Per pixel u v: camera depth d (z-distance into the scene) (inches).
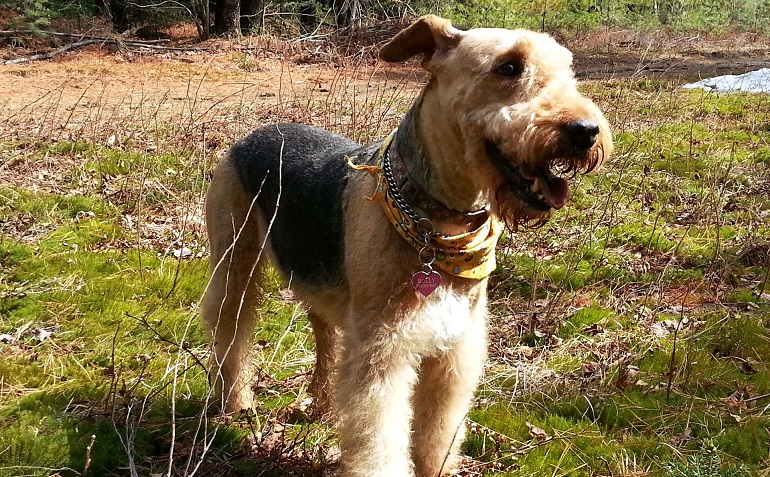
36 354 66.4
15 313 72.1
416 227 47.2
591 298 78.3
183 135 126.4
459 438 54.9
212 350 59.3
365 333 48.6
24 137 124.5
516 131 44.4
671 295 79.0
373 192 49.4
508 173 46.3
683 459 54.2
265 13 270.7
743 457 55.3
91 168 112.7
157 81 184.1
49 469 52.6
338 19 271.9
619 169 119.7
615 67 245.9
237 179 62.1
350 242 50.3
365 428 47.8
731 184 114.8
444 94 47.6
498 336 71.8
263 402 63.0
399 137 49.4
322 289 54.4
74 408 59.7
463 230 48.7
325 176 55.3
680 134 145.5
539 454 56.5
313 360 68.4
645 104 171.6
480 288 51.6
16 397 60.8
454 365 52.5
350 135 113.0
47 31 230.2
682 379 64.3
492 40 46.8
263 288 65.4
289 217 56.7
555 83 46.4
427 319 48.1
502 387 64.4
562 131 44.1
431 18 49.8
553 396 63.0
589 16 332.5
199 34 268.5
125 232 93.0
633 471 54.0
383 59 52.4
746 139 143.8
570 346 69.9
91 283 78.2
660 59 288.0
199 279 80.4
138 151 120.0
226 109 148.4
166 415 59.9
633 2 390.9
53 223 93.5
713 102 177.0
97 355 67.1
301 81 196.2
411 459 55.0
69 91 168.6
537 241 92.9
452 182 47.6
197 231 93.0
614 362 67.0
